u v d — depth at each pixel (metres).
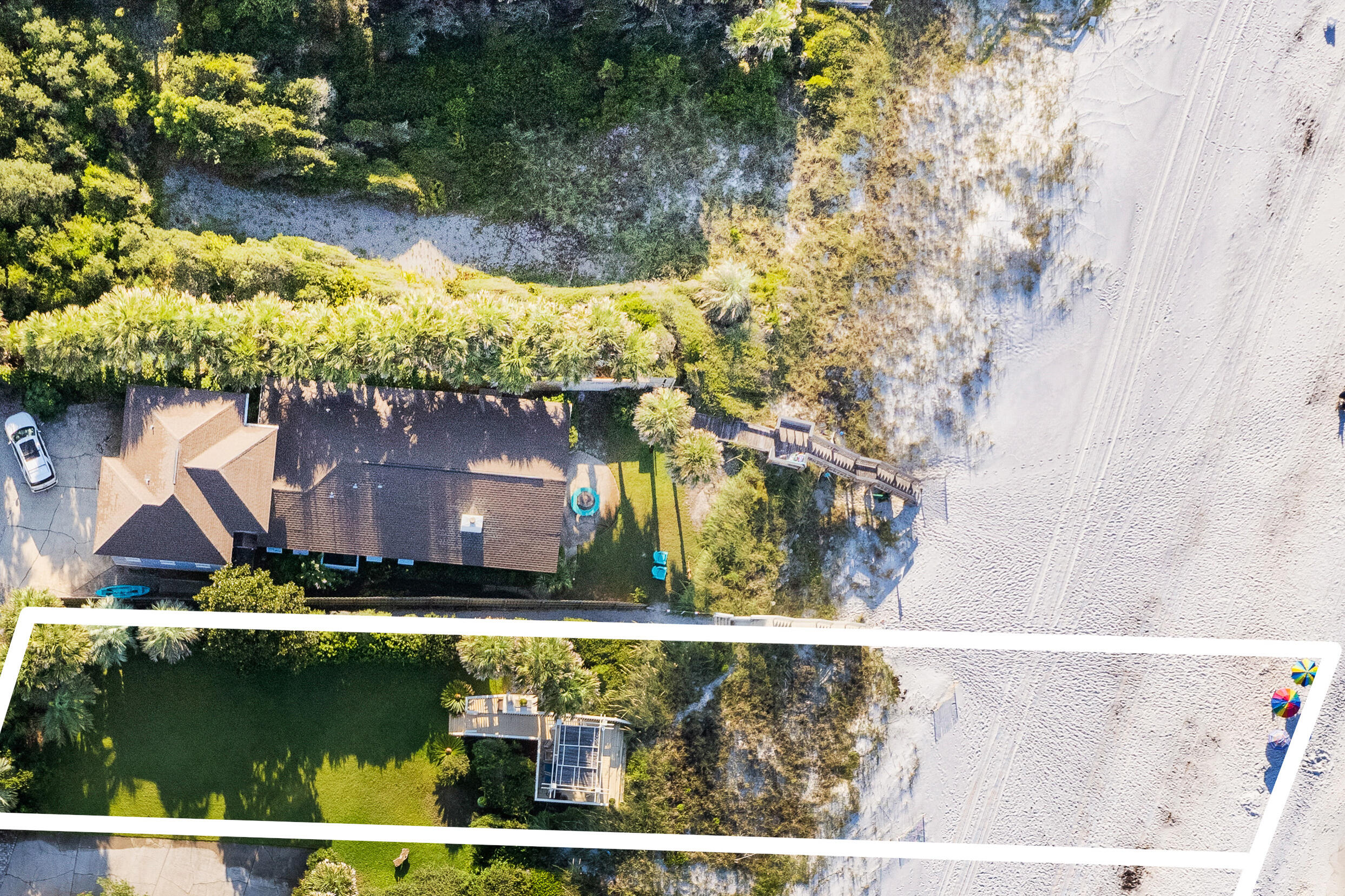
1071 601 46.41
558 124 45.12
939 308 46.47
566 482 41.94
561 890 41.78
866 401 45.78
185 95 40.75
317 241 43.62
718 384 44.06
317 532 40.81
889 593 45.50
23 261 39.56
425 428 41.22
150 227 41.50
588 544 43.34
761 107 45.72
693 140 45.69
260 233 43.41
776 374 44.91
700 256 45.31
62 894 40.84
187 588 41.66
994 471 46.47
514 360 39.75
